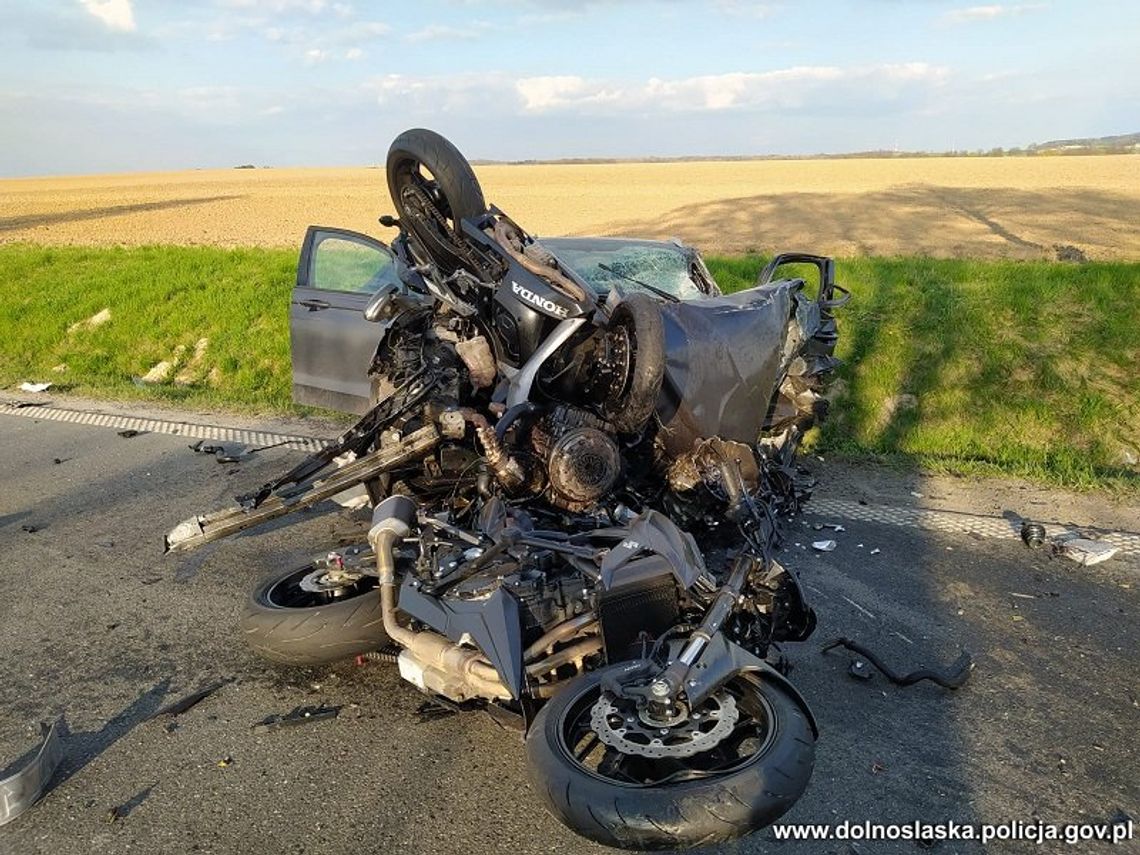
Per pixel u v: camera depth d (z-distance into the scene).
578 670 3.27
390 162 4.82
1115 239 23.27
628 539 3.39
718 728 2.81
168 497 6.75
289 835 3.09
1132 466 7.20
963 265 11.77
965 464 7.16
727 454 4.12
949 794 3.26
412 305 4.76
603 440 4.02
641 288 6.79
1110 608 4.74
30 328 13.09
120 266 15.38
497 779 3.38
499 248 4.50
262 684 4.09
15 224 35.09
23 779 3.23
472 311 4.48
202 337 11.95
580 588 3.36
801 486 5.95
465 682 3.17
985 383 8.02
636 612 3.24
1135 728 3.67
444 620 3.26
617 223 31.05
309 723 3.77
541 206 40.06
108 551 5.71
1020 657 4.24
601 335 4.29
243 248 17.33
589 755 3.12
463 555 3.57
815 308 6.08
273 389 10.52
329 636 3.84
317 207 44.31
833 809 3.18
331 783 3.37
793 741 2.72
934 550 5.51
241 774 3.44
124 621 4.75
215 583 5.20
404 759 3.51
